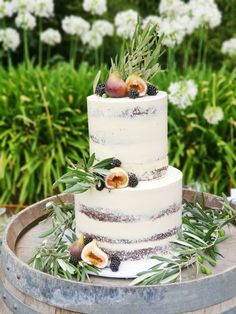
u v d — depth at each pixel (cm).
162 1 200
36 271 81
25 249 96
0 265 94
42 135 192
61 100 193
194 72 212
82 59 271
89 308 78
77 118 193
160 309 77
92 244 86
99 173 84
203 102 191
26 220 106
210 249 90
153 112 85
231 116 190
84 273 84
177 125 191
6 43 215
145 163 86
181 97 175
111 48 279
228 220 97
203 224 99
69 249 89
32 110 192
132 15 200
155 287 77
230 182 188
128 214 85
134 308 77
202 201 107
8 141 189
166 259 85
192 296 78
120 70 89
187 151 186
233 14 279
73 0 281
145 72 90
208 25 209
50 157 187
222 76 203
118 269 86
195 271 86
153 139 86
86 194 87
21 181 186
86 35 219
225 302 81
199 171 190
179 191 89
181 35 182
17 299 84
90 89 195
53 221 102
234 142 191
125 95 87
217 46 279
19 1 210
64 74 211
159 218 87
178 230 91
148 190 84
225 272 80
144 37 90
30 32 273
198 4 202
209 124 189
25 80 203
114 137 85
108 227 86
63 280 79
